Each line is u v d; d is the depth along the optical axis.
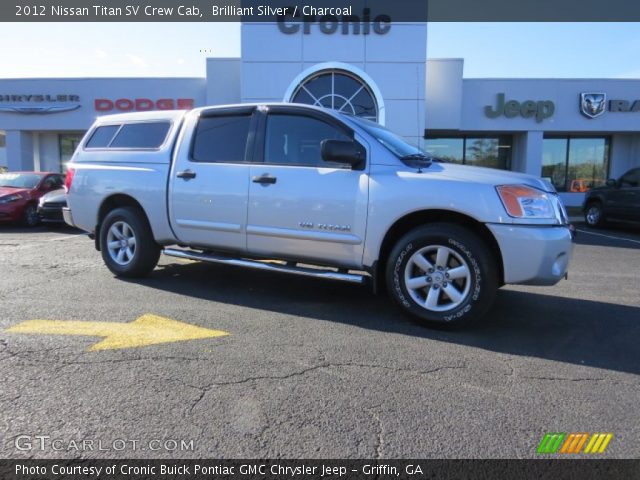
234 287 5.52
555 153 20.75
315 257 4.57
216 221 4.97
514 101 18.86
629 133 20.05
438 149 20.69
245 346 3.69
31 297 4.99
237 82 18.70
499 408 2.81
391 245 4.42
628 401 2.91
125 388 2.96
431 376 3.21
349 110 15.27
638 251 9.09
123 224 5.73
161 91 19.16
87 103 19.30
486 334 4.07
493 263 3.90
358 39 15.27
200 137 5.20
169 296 5.09
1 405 2.75
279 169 4.64
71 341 3.72
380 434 2.53
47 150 21.22
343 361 3.43
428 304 4.10
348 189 4.32
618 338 4.04
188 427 2.56
